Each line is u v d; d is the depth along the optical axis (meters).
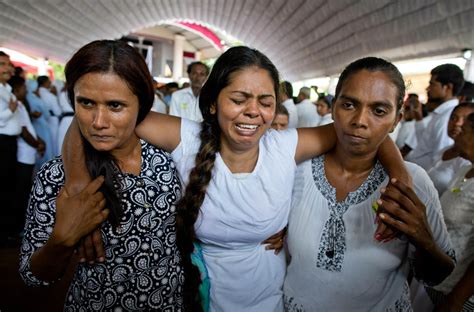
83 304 1.00
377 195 1.06
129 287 0.99
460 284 1.19
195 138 1.08
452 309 1.18
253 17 9.86
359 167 1.08
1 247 3.23
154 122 1.06
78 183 0.91
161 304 1.03
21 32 7.26
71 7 8.03
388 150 1.08
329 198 1.10
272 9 8.33
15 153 3.21
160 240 1.02
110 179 0.94
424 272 1.09
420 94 5.95
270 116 1.01
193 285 1.10
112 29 11.32
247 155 1.08
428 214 1.05
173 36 21.56
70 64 0.84
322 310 1.10
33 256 0.91
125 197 0.98
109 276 0.97
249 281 1.15
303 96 6.04
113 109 0.86
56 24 8.20
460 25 3.63
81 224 0.87
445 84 2.90
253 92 0.97
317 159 1.17
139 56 0.89
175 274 1.06
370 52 5.88
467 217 1.48
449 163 2.23
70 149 0.94
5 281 2.66
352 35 6.07
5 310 2.30
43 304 2.39
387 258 1.04
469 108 2.15
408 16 4.38
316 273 1.09
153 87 0.94
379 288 1.07
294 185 1.18
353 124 0.95
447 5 3.63
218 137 1.09
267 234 1.12
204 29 19.52
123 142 0.93
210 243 1.15
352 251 1.05
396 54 5.26
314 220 1.10
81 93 0.84
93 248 0.94
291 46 9.27
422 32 4.32
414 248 1.08
